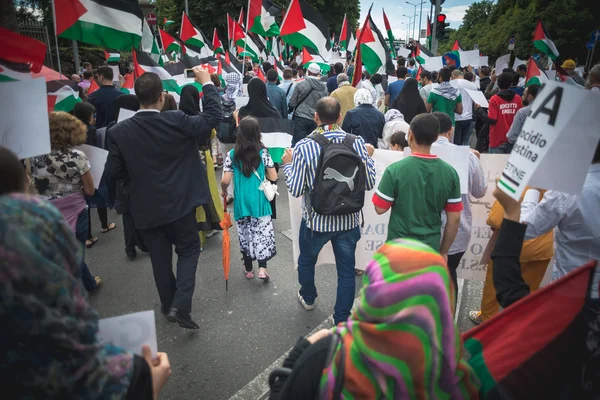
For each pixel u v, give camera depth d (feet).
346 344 3.75
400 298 3.49
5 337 3.07
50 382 3.21
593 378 4.62
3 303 2.99
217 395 9.10
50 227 3.27
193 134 10.16
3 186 3.77
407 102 20.63
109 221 19.51
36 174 11.39
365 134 17.69
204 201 10.68
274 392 4.39
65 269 3.31
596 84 12.03
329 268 14.78
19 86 5.78
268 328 11.41
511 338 4.24
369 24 22.89
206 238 17.28
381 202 9.09
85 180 11.87
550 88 4.50
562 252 6.36
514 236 4.92
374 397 3.57
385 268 3.65
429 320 3.47
